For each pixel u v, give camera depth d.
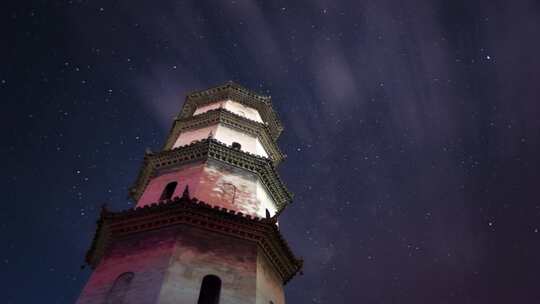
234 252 22.03
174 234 21.81
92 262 25.34
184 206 22.47
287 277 25.45
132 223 23.02
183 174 27.55
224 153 28.55
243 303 19.88
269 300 21.84
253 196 26.84
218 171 27.44
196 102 38.94
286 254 24.66
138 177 30.73
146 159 29.69
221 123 33.31
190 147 28.78
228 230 22.73
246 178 27.98
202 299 20.61
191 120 34.44
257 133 34.06
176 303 18.69
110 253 22.12
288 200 30.72
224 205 25.17
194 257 20.94
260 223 23.17
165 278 19.50
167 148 34.56
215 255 21.44
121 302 19.22
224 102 37.38
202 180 26.23
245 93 38.75
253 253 22.41
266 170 29.12
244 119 34.12
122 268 20.98
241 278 20.91
